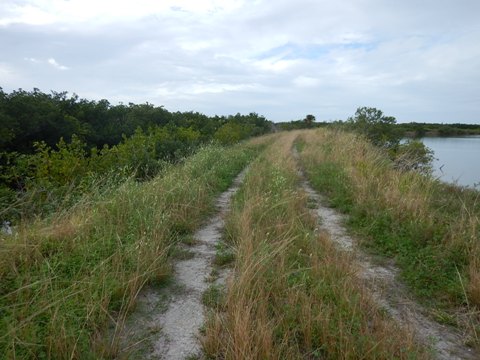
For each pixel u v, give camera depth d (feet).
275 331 9.47
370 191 23.71
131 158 36.09
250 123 133.80
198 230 19.15
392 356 8.29
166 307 11.39
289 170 34.60
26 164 29.91
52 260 12.54
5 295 9.77
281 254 13.28
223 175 34.96
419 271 13.60
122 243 14.44
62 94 81.46
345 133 55.77
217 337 9.15
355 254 15.03
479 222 16.26
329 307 10.30
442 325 10.67
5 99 60.29
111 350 8.89
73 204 18.67
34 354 8.16
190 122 100.12
